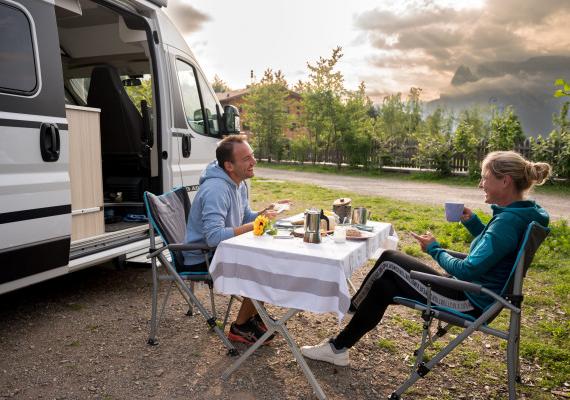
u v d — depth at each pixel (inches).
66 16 201.8
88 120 153.2
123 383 103.1
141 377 105.9
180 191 138.6
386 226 128.2
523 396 102.6
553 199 412.2
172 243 123.0
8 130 111.7
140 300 156.3
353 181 594.6
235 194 126.0
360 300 109.1
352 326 108.3
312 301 92.8
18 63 116.1
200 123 203.3
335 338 113.4
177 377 106.1
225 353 118.3
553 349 122.0
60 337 126.6
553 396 102.7
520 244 88.0
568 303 158.1
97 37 220.8
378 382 106.5
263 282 98.0
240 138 122.2
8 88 113.1
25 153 116.5
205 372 108.5
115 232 161.5
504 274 90.7
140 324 135.9
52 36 127.4
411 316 146.9
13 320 138.0
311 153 890.7
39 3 124.0
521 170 90.4
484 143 577.9
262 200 407.5
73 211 146.2
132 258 163.3
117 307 149.3
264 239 106.4
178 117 184.9
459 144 589.9
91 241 149.1
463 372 112.2
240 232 115.6
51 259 125.9
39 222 120.6
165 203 127.8
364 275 189.3
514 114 573.6
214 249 118.8
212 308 135.3
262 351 119.3
